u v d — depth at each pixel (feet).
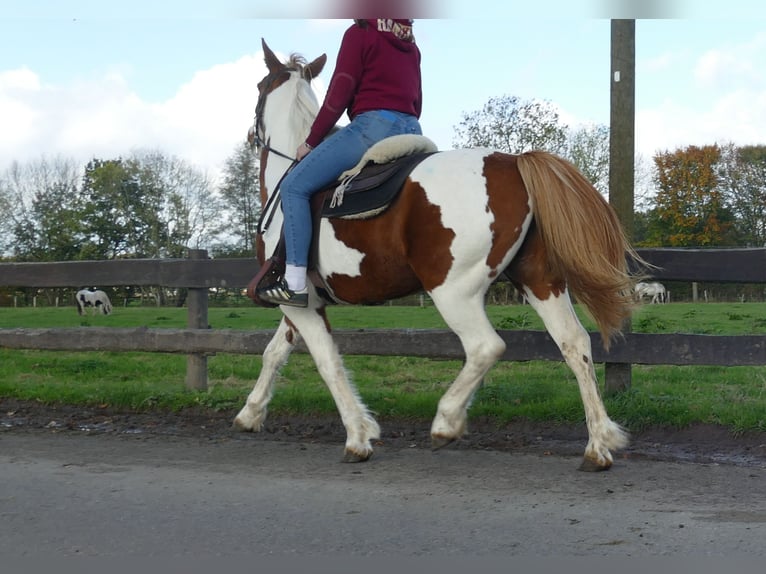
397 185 15.15
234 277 23.20
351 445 16.38
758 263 19.44
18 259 177.58
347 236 15.78
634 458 16.67
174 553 11.19
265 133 18.56
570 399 20.20
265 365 19.52
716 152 157.48
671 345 19.94
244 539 11.73
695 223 158.61
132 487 14.55
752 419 18.15
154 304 131.54
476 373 15.35
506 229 14.66
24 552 11.24
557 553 11.01
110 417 21.67
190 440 18.80
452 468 15.90
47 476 15.33
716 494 13.80
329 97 16.20
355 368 31.81
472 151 15.34
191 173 174.19
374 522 12.47
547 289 15.17
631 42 21.25
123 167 177.37
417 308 79.92
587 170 105.50
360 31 16.14
